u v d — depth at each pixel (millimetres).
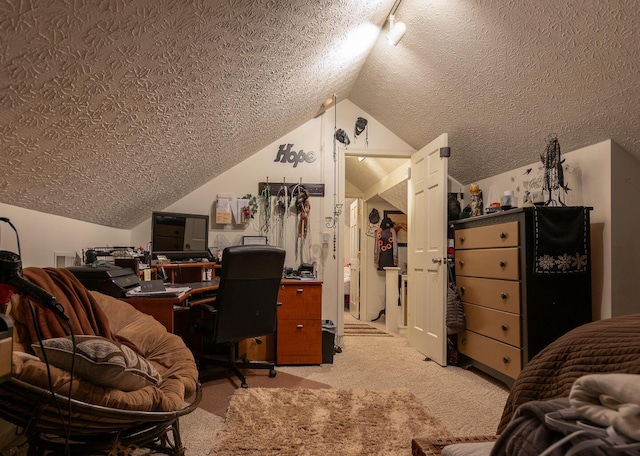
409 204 4047
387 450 1701
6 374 841
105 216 2611
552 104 2367
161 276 2975
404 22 2529
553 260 2361
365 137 3949
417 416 2076
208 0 1223
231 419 2004
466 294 3088
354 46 2680
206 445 1760
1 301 989
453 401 2371
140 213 3189
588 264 2398
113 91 1341
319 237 3838
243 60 1801
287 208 3807
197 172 3148
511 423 748
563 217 2383
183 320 3100
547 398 1031
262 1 1451
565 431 653
